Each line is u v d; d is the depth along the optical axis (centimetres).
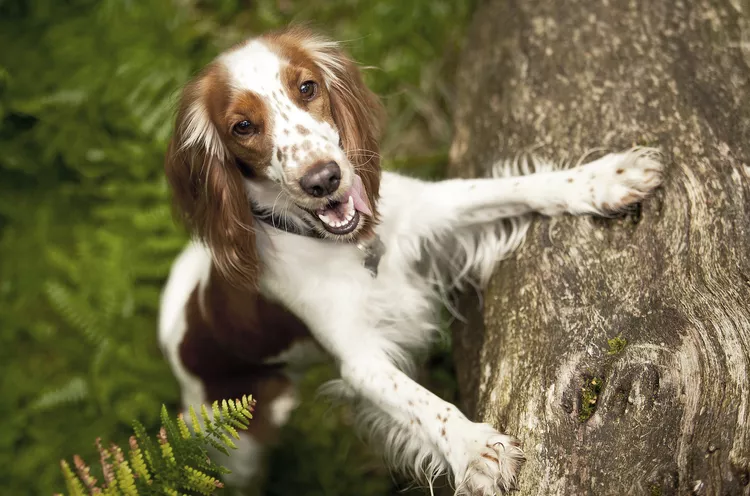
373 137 323
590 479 240
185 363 378
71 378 459
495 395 283
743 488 232
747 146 298
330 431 424
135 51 528
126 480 253
